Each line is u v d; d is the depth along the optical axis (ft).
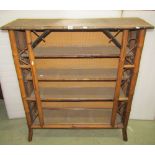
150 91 8.87
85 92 8.01
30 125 8.05
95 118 8.32
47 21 6.59
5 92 9.12
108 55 6.37
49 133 8.86
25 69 7.27
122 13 7.38
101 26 5.67
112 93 7.93
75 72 7.50
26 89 7.51
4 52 8.16
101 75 7.21
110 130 9.04
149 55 8.00
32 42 6.41
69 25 5.78
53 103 8.78
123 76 7.29
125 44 6.03
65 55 6.41
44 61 7.90
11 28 5.69
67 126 8.05
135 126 9.29
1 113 10.35
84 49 6.97
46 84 8.48
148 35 7.61
